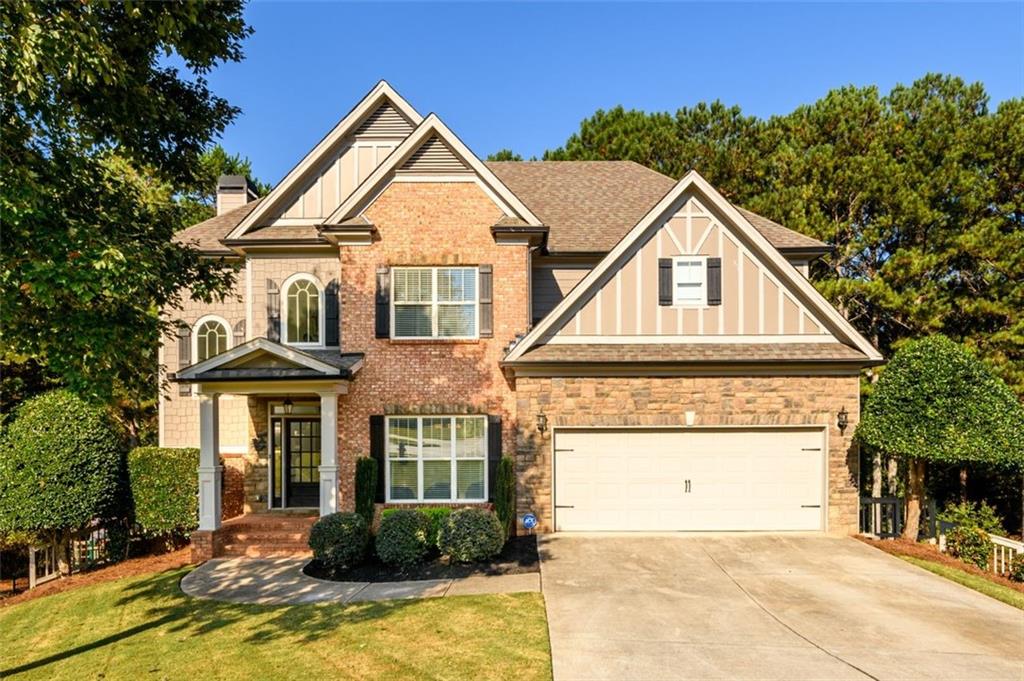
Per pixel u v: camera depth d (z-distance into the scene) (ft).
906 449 42.93
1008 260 71.87
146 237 34.17
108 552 47.26
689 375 47.96
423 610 31.78
